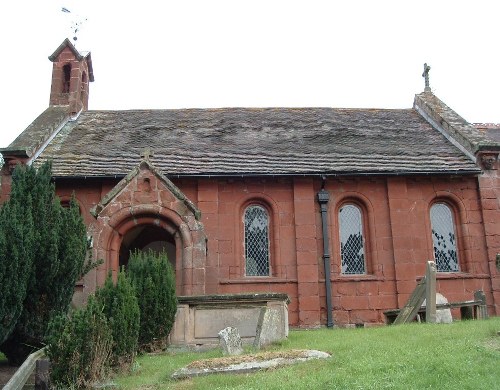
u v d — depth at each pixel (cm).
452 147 2064
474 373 782
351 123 2297
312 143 2083
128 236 1808
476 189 1927
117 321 987
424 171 1877
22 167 1254
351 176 1886
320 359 941
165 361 1065
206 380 858
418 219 1889
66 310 1153
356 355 948
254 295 1254
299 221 1847
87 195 1830
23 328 1106
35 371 891
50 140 2045
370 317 1794
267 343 1164
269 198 1881
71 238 1161
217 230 1825
